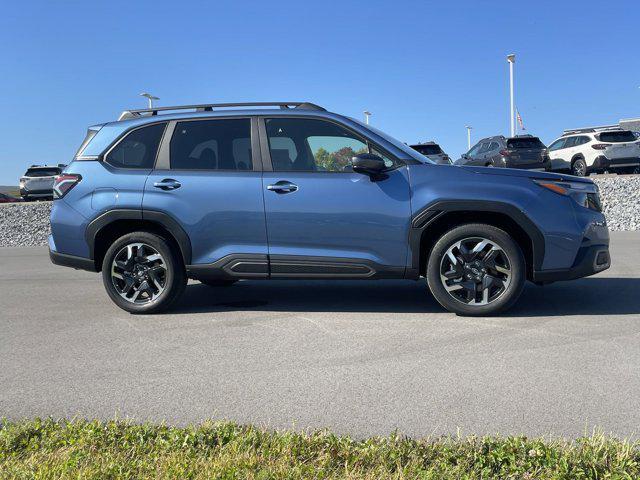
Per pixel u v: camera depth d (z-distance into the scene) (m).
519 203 5.38
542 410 3.35
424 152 24.39
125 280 6.02
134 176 5.96
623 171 22.17
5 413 3.51
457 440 2.89
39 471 2.53
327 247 5.64
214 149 5.95
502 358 4.32
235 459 2.63
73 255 6.12
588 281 7.28
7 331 5.47
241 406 3.52
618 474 2.46
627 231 13.73
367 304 6.29
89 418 3.40
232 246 5.77
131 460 2.67
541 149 21.98
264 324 5.50
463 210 5.41
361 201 5.56
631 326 5.11
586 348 4.51
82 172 6.10
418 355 4.44
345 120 5.82
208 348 4.75
